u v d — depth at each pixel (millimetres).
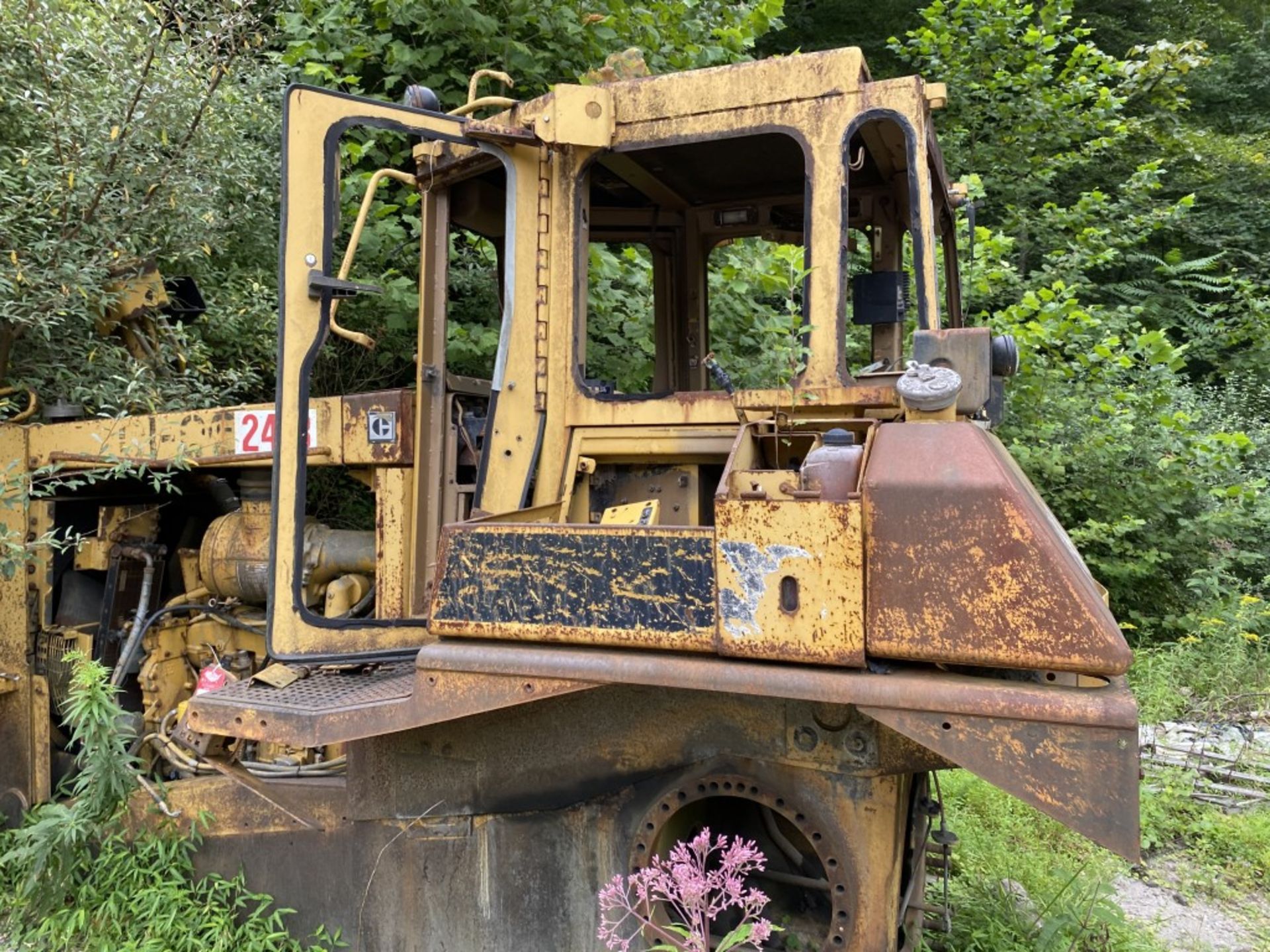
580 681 2094
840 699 1887
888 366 2908
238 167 4918
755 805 2732
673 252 3844
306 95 2508
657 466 2713
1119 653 1710
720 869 2336
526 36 5629
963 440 1898
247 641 3607
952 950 2994
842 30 11938
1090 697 1763
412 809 2625
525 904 2529
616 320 4613
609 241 3850
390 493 3004
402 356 5691
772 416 2449
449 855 2602
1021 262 8867
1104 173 11227
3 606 3605
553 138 2576
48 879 2957
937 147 2895
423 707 2266
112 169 4340
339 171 2596
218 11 4883
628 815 2438
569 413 2701
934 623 1839
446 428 3049
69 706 3320
